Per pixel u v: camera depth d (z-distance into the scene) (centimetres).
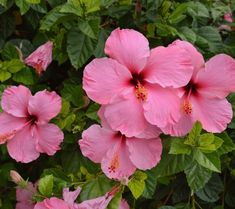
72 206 62
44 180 65
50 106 66
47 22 69
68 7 67
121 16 73
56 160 74
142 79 62
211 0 82
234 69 61
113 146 63
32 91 75
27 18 75
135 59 61
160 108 60
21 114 67
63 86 77
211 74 62
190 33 71
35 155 68
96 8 67
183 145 63
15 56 74
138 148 63
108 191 65
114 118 60
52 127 67
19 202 73
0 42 76
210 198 69
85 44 68
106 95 60
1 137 66
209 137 62
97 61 60
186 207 70
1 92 71
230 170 72
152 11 72
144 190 65
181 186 72
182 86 61
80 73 74
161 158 65
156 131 61
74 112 71
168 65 61
